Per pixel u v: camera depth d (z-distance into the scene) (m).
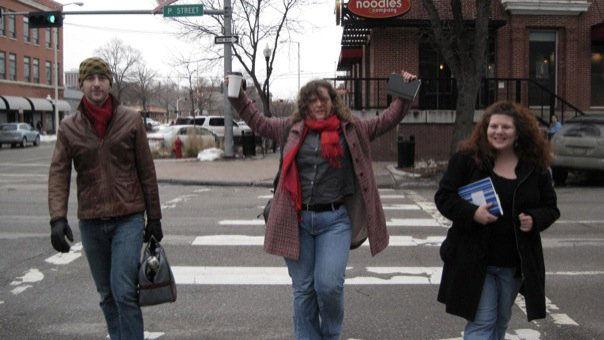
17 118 61.44
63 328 5.50
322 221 4.30
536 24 24.11
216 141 30.45
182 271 7.44
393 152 23.09
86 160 4.30
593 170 15.93
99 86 4.30
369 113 22.50
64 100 72.62
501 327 3.97
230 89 4.45
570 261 8.02
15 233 10.02
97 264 4.51
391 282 7.00
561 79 24.50
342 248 4.27
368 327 5.50
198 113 68.50
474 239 3.82
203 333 5.36
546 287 6.79
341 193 4.36
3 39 60.12
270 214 4.38
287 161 4.29
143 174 4.46
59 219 4.27
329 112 4.34
